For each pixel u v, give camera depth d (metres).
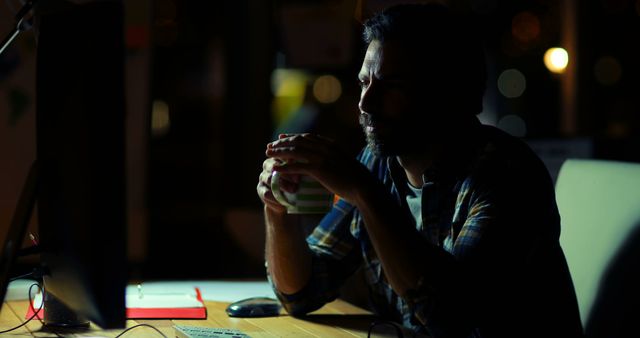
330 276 1.67
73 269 1.14
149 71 3.96
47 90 1.24
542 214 1.39
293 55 3.47
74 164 1.12
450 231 1.50
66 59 1.17
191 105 7.15
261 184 1.61
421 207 1.53
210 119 6.58
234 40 5.16
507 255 1.34
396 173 1.61
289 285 1.61
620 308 1.50
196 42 6.55
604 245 1.59
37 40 1.37
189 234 6.07
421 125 1.43
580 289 1.62
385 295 1.69
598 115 4.37
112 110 1.08
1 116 3.41
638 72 4.50
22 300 1.71
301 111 5.20
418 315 1.29
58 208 1.18
